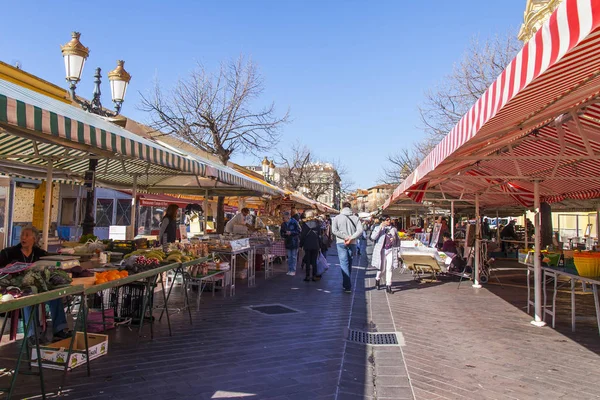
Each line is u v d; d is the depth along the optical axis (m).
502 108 2.81
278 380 4.34
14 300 3.13
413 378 4.51
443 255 12.45
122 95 9.09
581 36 1.59
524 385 4.34
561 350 5.50
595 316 7.58
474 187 10.95
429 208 20.47
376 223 28.75
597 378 4.54
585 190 10.03
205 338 5.83
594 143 5.89
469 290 10.45
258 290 9.91
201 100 16.41
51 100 5.00
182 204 23.20
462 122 3.63
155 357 4.98
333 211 43.25
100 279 4.44
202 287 9.40
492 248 12.50
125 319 6.46
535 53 2.02
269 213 23.28
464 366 4.89
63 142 5.05
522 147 7.20
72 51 7.84
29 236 5.21
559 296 9.80
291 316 7.29
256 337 5.93
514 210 19.61
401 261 13.48
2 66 7.90
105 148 4.12
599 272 6.02
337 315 7.45
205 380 4.30
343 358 5.07
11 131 4.41
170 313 7.29
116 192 23.08
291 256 13.03
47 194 6.32
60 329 5.27
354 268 15.52
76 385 4.10
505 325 6.84
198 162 6.54
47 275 3.70
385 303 8.70
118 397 3.84
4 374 4.30
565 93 3.26
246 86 16.94
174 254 6.61
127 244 6.70
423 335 6.22
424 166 6.27
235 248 9.29
